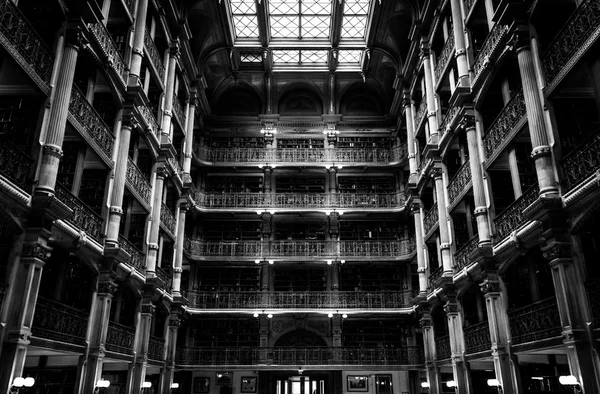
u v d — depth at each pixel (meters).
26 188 9.59
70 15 11.23
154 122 18.19
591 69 9.14
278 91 28.00
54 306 10.84
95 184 14.11
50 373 13.42
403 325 24.12
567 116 10.50
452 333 16.23
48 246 10.04
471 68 15.28
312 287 24.94
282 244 24.89
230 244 24.86
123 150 14.54
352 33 24.38
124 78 15.00
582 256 9.51
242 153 26.67
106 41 13.43
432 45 19.73
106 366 15.96
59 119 10.44
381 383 23.31
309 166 26.36
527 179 12.99
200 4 21.22
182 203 21.88
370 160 26.61
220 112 28.08
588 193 8.84
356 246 24.88
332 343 23.78
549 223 9.78
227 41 23.80
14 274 9.20
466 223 17.83
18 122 10.48
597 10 8.73
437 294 18.30
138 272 15.89
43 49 10.38
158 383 19.34
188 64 22.44
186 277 24.81
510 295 13.39
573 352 9.14
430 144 18.45
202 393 23.12
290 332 24.55
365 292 23.95
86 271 13.36
